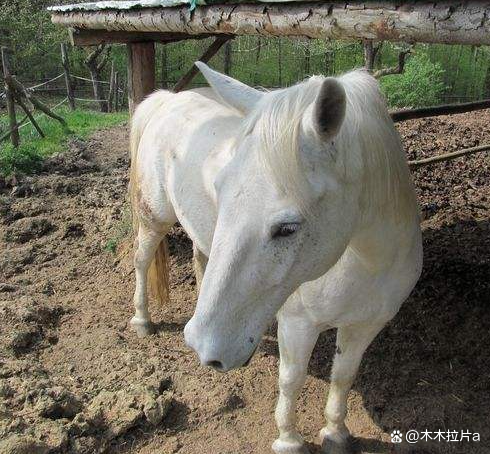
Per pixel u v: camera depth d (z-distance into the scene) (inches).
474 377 114.6
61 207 216.2
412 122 301.0
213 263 59.2
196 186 100.3
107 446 101.4
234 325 59.6
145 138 121.4
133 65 162.6
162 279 138.2
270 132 56.1
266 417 108.7
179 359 126.3
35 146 323.3
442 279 142.5
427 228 171.0
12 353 127.4
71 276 166.6
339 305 78.6
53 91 707.4
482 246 157.6
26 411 105.1
